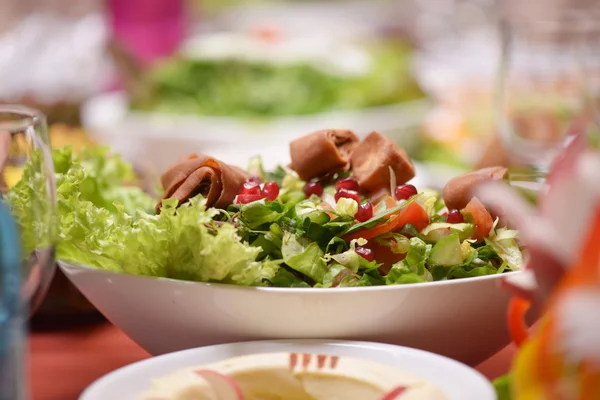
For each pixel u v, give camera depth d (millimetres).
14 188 591
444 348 643
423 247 660
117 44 1805
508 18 981
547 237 529
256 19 2682
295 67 1925
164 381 575
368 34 2615
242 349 612
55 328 771
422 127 1667
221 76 1906
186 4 2258
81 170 716
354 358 590
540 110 965
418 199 714
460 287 625
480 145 1435
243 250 629
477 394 561
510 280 579
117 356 719
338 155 735
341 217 676
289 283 650
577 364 505
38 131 602
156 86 1871
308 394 581
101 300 657
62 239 666
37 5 1773
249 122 1707
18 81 1250
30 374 693
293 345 617
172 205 654
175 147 1614
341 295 617
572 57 962
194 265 638
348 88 1873
